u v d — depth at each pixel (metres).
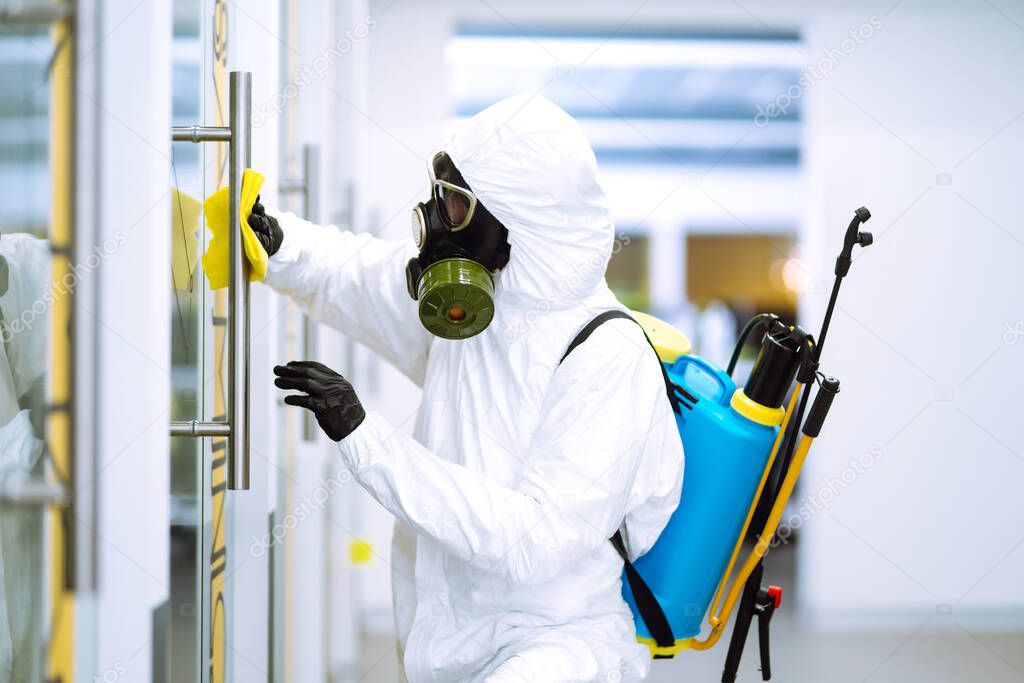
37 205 1.02
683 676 3.40
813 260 4.61
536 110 1.53
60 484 1.01
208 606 1.65
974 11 4.54
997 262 4.56
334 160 3.21
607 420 1.50
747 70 5.81
